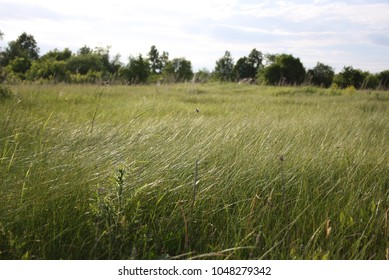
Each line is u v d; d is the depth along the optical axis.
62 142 3.88
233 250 2.35
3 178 2.88
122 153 3.62
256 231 2.57
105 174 3.08
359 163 3.82
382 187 3.44
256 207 2.88
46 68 31.62
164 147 3.84
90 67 36.44
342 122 6.41
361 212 2.83
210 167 3.46
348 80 24.16
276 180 3.33
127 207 2.70
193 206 2.68
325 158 3.97
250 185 3.29
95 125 4.84
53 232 2.41
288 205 2.99
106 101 9.93
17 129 4.15
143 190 2.92
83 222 2.47
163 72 47.62
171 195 3.00
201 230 2.63
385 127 6.19
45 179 2.93
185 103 10.57
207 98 12.56
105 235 2.38
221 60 56.41
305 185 3.28
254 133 4.68
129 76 28.91
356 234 2.61
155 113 7.61
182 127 4.77
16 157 3.30
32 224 2.45
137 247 2.38
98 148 3.70
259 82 29.61
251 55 53.34
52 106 7.73
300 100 12.30
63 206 2.66
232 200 3.07
